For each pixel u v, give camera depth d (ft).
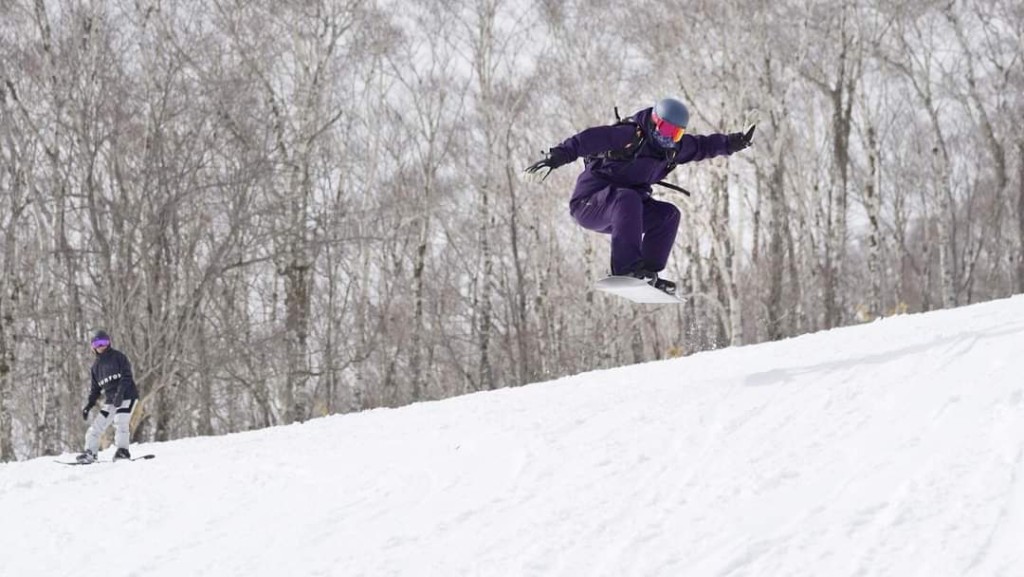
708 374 63.16
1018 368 44.78
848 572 25.20
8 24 178.29
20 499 55.98
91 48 167.94
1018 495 28.60
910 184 319.68
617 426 46.93
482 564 30.14
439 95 242.37
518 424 50.75
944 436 36.22
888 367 51.60
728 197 193.67
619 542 30.42
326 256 207.31
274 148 174.50
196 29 187.62
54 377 171.22
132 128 174.29
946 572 24.20
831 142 250.98
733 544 28.66
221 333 164.14
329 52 194.70
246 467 54.08
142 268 159.43
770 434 41.06
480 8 232.32
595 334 234.38
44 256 168.35
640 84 218.38
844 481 33.12
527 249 265.54
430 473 43.68
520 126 242.78
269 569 33.14
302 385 166.40
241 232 172.65
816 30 219.41
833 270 206.69
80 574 36.73
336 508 40.24
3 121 163.63
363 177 244.22
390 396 233.76
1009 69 252.42
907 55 231.71
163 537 40.42
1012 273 270.87
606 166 47.70
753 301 265.13
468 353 279.28
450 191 255.29
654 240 49.60
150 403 156.87
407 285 255.29
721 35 197.88
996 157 244.42
